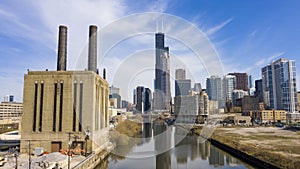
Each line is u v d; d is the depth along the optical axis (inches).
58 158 840.9
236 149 1321.4
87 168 855.1
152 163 823.7
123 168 771.4
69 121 1096.2
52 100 1129.4
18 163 877.2
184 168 895.7
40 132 1105.4
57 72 1139.3
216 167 1016.9
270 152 1138.7
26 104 1134.4
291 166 882.8
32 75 1144.8
